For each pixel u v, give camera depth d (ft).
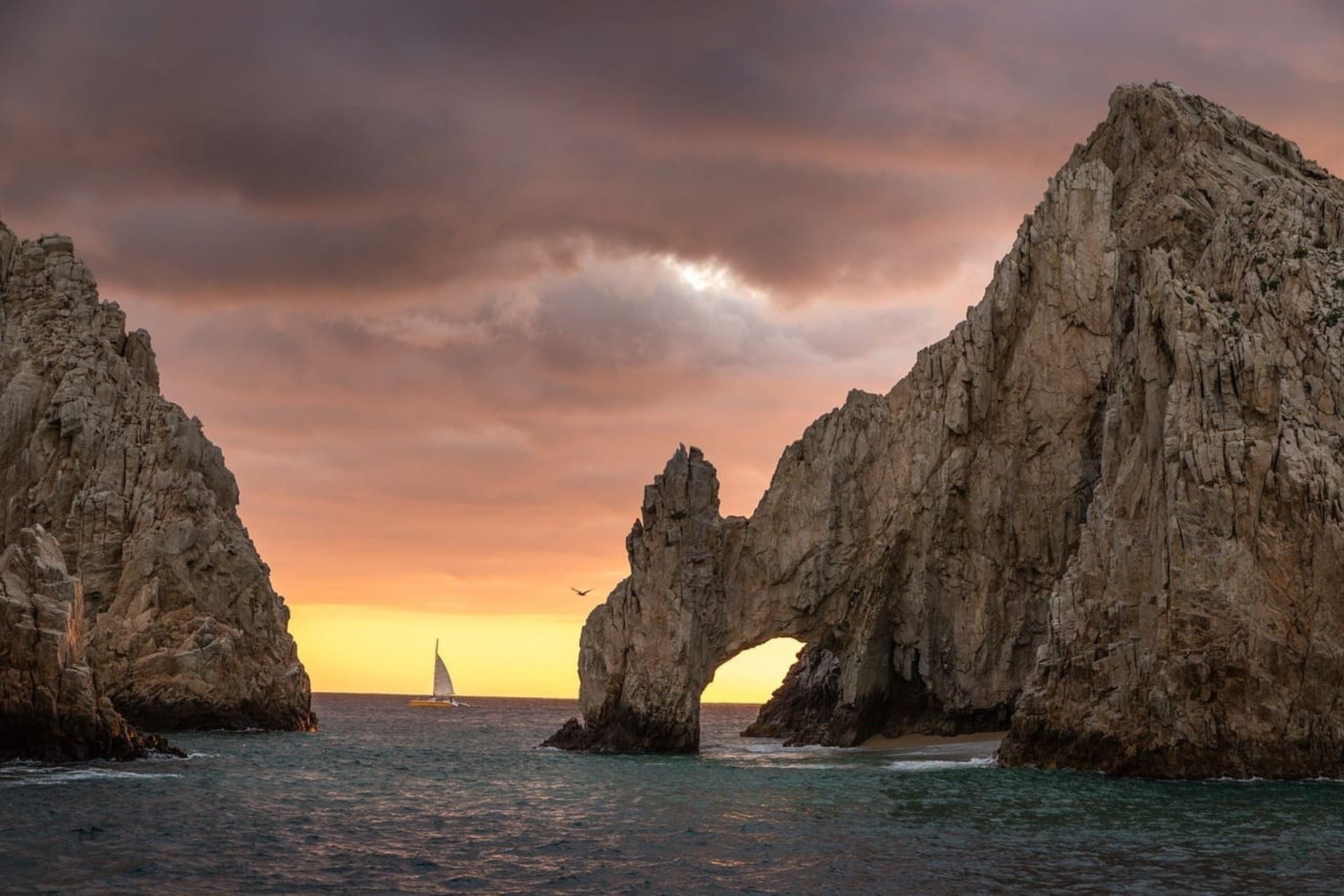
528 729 576.61
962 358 336.70
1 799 203.10
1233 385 248.93
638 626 325.01
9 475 416.46
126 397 439.22
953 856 163.73
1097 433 334.03
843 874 153.38
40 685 252.83
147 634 393.09
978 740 326.65
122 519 412.16
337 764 295.28
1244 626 234.99
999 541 336.49
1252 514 240.73
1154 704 240.32
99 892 141.08
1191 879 148.77
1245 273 280.31
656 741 316.19
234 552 424.87
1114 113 366.63
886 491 338.54
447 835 183.93
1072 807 204.33
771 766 278.05
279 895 142.31
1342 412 256.52
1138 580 253.85
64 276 456.04
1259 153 346.74
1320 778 233.76
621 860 163.84
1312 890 142.82
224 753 314.76
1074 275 338.75
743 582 337.31
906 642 338.34
